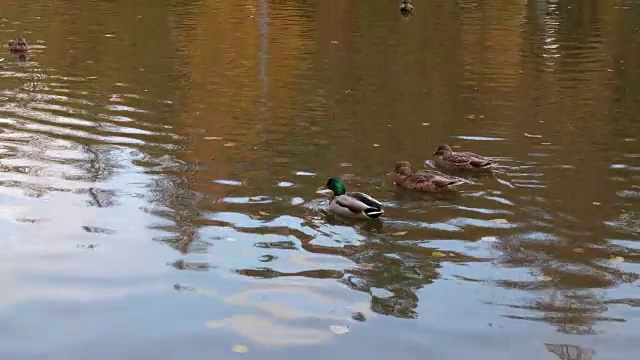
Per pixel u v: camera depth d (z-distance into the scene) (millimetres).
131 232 7609
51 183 9078
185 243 7371
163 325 5773
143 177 9445
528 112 13773
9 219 7852
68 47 20156
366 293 6395
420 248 7406
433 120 13062
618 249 7387
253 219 8102
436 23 27297
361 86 15922
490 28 26000
